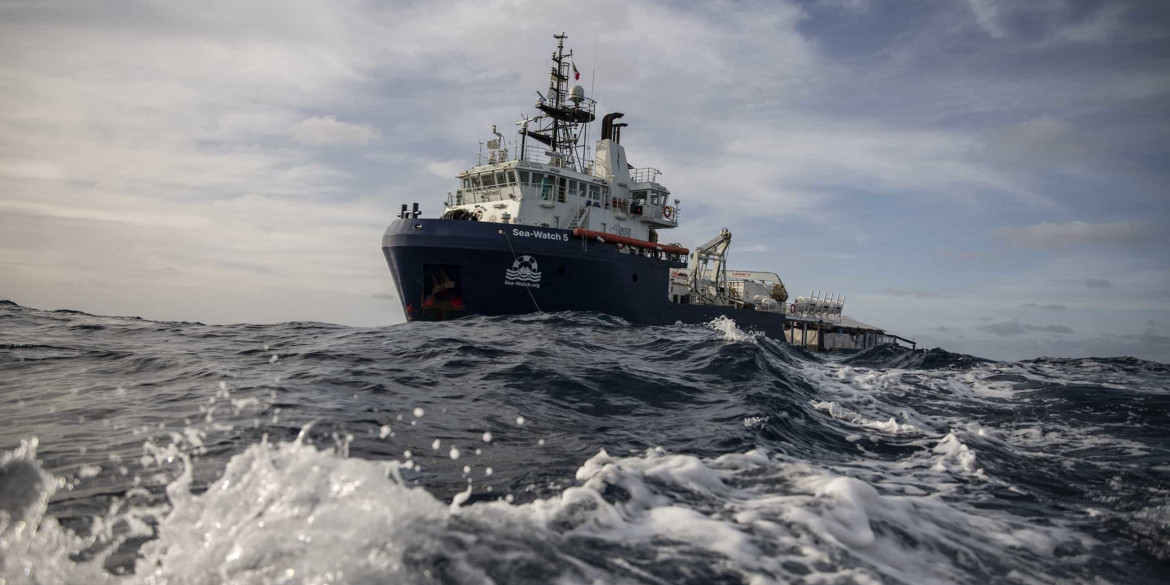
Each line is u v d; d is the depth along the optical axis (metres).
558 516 4.79
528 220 33.69
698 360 16.88
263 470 4.82
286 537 3.97
